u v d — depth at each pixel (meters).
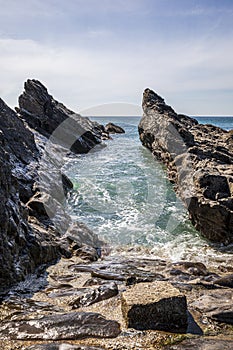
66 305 4.99
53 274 6.66
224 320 4.41
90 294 5.17
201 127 25.09
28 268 6.49
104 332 4.06
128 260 7.88
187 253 8.75
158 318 4.27
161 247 9.22
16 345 3.79
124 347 3.77
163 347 3.77
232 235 9.42
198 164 13.48
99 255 8.55
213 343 3.83
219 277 6.44
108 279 6.26
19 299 5.20
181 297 4.36
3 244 5.85
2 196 6.20
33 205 9.31
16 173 10.59
